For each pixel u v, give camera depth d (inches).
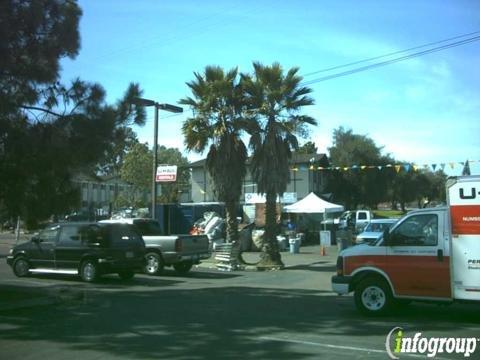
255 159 917.8
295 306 490.6
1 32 440.5
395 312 450.6
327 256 1139.9
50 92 498.0
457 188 405.7
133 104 518.9
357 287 436.8
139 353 311.0
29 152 472.1
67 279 722.2
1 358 303.6
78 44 514.0
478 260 395.5
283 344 331.3
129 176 2167.8
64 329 382.9
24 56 484.1
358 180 2231.8
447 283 405.4
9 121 476.4
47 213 499.5
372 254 432.8
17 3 462.9
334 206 1295.5
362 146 2251.5
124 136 520.7
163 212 1341.0
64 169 493.0
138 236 720.3
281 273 847.1
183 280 740.0
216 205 1387.8
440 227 411.5
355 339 345.1
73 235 703.1
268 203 922.7
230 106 932.6
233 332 368.8
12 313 451.5
